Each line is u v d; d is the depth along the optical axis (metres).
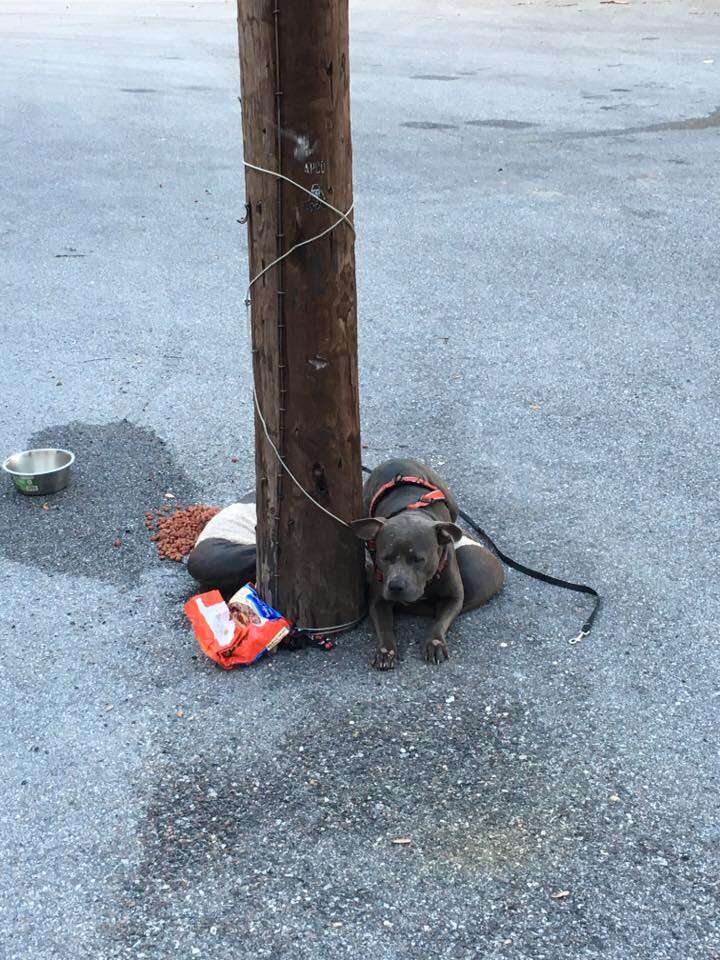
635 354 5.44
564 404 5.01
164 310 6.05
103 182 8.66
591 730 3.30
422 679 3.49
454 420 4.91
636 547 4.06
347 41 3.16
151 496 4.42
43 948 2.79
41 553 4.09
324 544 3.56
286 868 2.95
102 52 15.86
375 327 5.79
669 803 3.08
